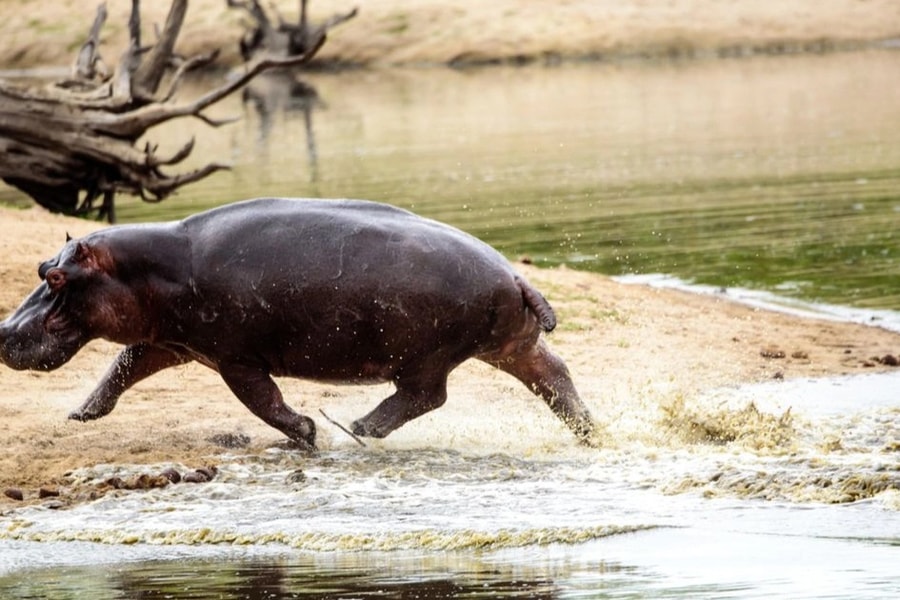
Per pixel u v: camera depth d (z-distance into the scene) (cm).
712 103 16012
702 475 3288
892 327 5581
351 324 3616
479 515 3022
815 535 2728
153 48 8662
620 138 13150
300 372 3706
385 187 10262
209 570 2659
